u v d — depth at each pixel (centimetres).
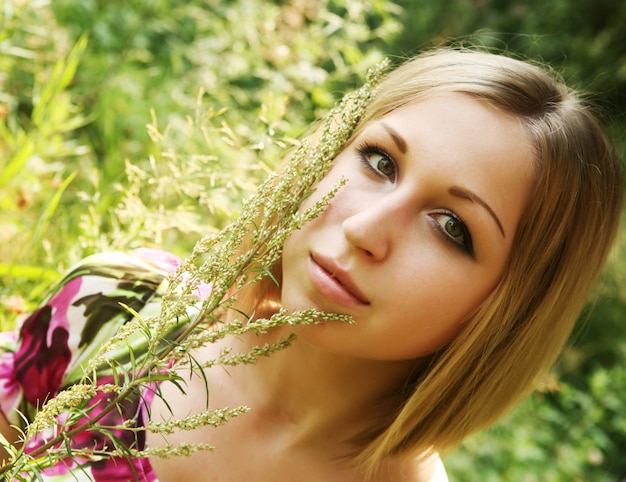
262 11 312
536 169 123
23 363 138
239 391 135
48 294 144
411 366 137
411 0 542
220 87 303
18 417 138
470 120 119
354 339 117
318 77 277
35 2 238
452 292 120
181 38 338
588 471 411
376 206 114
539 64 165
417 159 116
